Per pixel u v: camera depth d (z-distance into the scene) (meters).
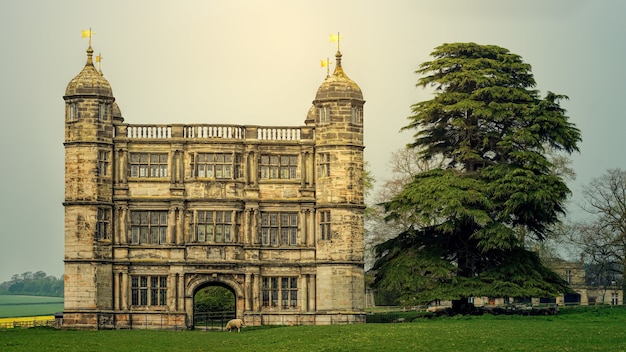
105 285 86.00
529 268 85.31
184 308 86.81
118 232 87.06
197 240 87.44
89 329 84.62
